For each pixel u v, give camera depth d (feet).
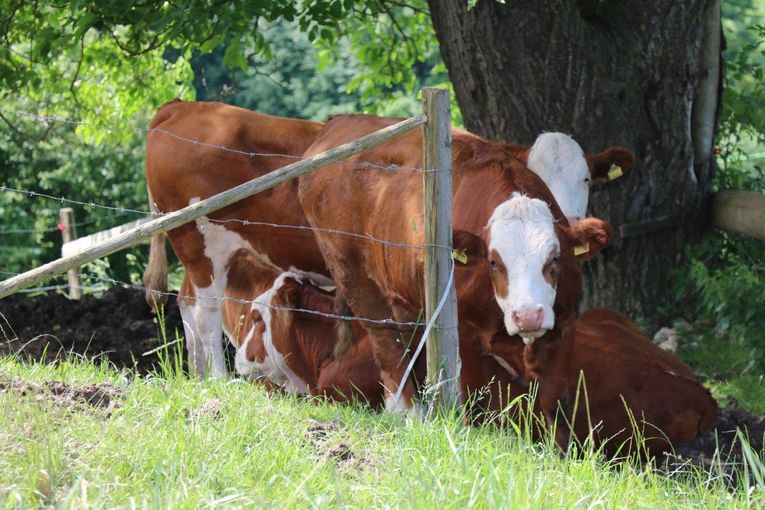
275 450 17.95
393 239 25.16
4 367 22.47
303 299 32.24
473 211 23.67
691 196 40.34
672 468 25.55
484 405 25.55
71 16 37.88
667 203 39.88
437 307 22.84
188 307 34.40
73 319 41.57
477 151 24.85
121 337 38.45
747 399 32.86
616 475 19.43
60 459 15.99
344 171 26.89
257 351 32.94
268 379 33.14
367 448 19.19
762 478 18.29
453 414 21.36
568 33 37.01
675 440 26.73
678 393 26.71
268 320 32.60
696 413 26.84
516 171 24.02
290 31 111.14
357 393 29.35
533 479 16.98
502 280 22.15
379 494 16.43
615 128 38.22
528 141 37.96
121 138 58.03
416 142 25.50
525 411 24.68
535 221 22.20
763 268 37.52
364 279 27.43
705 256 40.37
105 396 20.31
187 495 15.12
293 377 32.65
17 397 18.58
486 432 21.31
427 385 23.31
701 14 38.42
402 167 25.18
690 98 39.27
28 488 14.87
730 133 44.93
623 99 38.14
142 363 36.06
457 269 23.72
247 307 33.86
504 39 37.11
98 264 65.87
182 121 33.58
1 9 41.88
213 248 33.30
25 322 40.73
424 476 16.85
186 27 35.65
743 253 40.47
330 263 28.14
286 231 32.30
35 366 22.74
